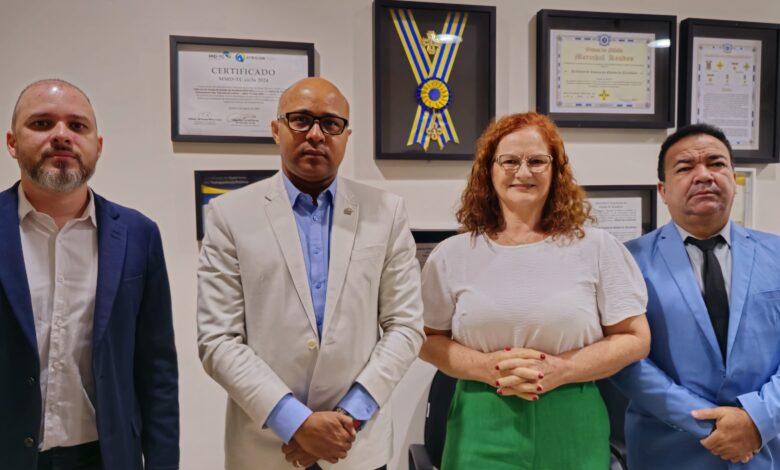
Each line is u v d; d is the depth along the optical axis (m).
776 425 1.26
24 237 1.14
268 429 1.22
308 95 1.25
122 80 1.70
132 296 1.21
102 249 1.18
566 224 1.35
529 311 1.26
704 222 1.40
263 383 1.16
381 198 1.36
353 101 1.81
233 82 1.73
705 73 1.98
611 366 1.26
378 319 1.34
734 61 2.00
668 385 1.34
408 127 1.83
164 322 1.29
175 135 1.70
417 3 1.80
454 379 1.71
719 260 1.43
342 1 1.79
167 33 1.71
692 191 1.39
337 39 1.80
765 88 2.03
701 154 1.39
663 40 1.95
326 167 1.26
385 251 1.31
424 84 1.83
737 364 1.33
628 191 1.97
